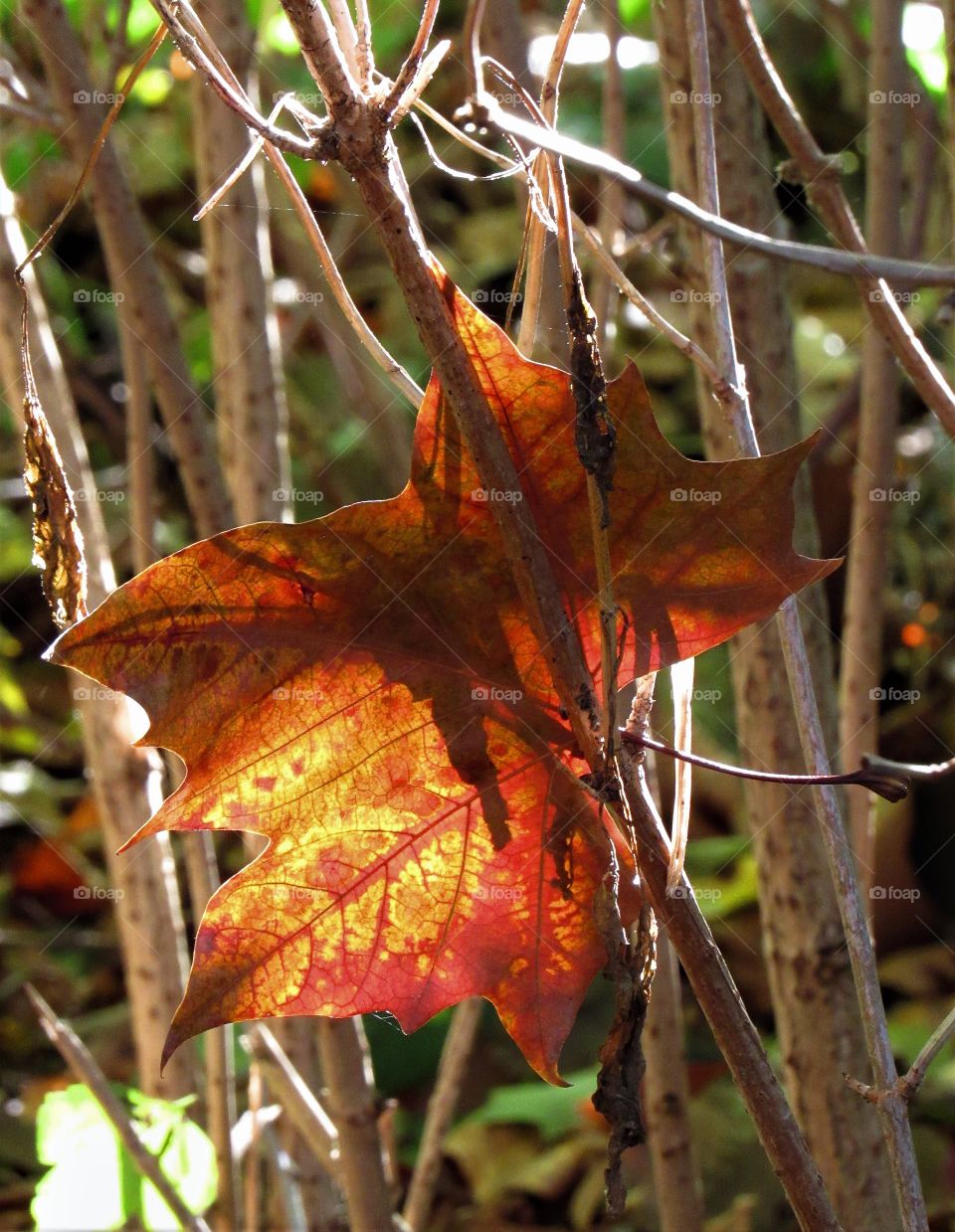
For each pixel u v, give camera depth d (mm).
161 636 704
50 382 1109
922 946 2100
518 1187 1815
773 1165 715
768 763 970
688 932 714
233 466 1176
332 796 724
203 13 1052
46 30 1007
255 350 1147
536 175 771
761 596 719
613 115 1074
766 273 964
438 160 745
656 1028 982
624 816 705
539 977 732
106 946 2246
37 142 2043
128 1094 1053
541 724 726
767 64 816
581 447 694
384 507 708
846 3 1541
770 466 710
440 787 726
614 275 787
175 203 2805
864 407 1070
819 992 960
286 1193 1146
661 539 717
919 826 2154
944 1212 1626
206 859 1132
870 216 989
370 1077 977
